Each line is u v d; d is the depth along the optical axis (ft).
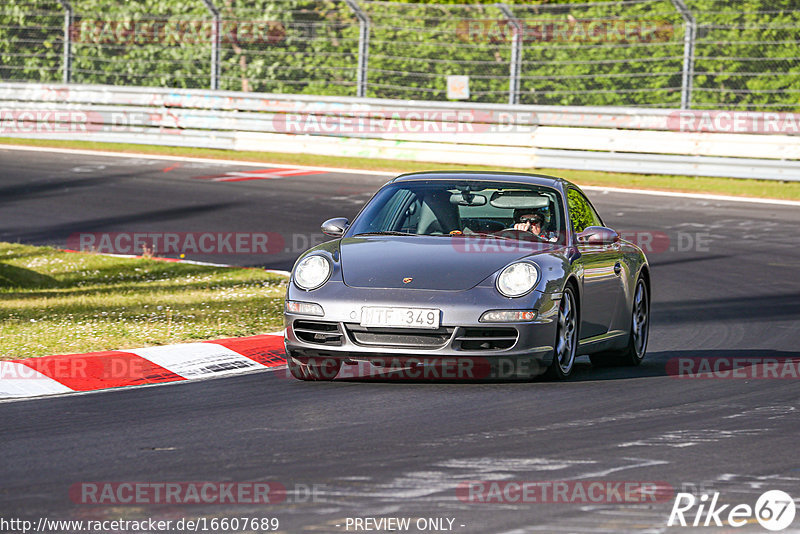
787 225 212.84
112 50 323.16
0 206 225.15
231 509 57.21
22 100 317.42
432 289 90.79
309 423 78.13
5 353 102.68
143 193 240.73
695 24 268.62
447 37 298.15
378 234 102.37
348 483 62.13
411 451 69.72
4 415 81.76
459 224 102.22
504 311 89.66
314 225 208.95
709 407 85.10
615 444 72.13
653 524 55.42
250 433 75.05
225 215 217.77
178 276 162.09
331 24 303.68
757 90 269.85
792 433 76.13
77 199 232.94
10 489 61.21
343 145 296.30
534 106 278.26
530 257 94.68
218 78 310.86
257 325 121.70
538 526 54.80
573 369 105.40
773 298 150.51
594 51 284.82
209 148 309.01
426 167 286.05
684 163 264.72
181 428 76.79
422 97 303.48
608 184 260.01
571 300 96.89
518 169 278.46
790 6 265.95
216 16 310.04
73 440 73.26
